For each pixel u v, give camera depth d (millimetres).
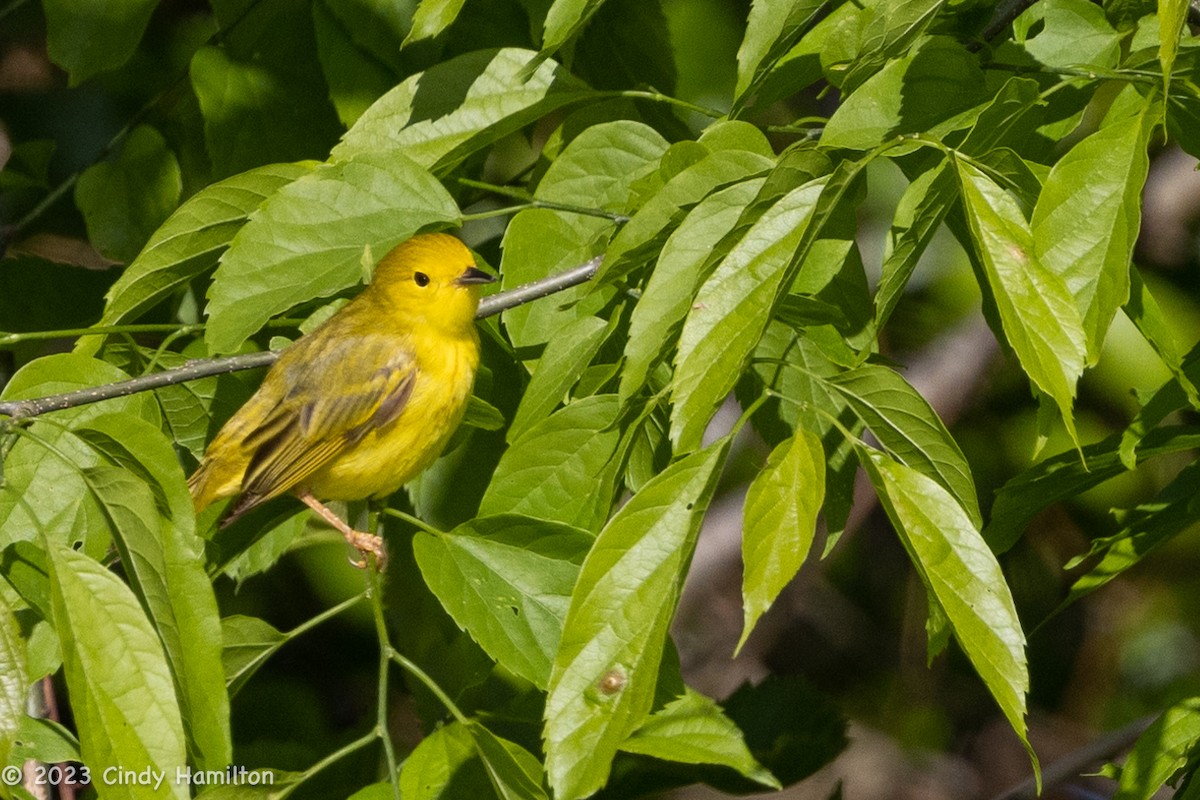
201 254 7754
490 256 9922
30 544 7098
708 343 5367
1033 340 5160
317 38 8891
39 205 10547
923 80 6633
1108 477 7508
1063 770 12148
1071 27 7602
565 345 7055
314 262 7289
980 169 5844
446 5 6555
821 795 14422
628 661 5473
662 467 7363
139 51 11164
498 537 7012
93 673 5543
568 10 6547
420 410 8750
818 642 15125
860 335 7281
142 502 5977
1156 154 14086
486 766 6531
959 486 6473
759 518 5316
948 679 15047
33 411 6922
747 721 10836
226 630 7098
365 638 13164
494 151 12023
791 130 7273
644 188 7027
